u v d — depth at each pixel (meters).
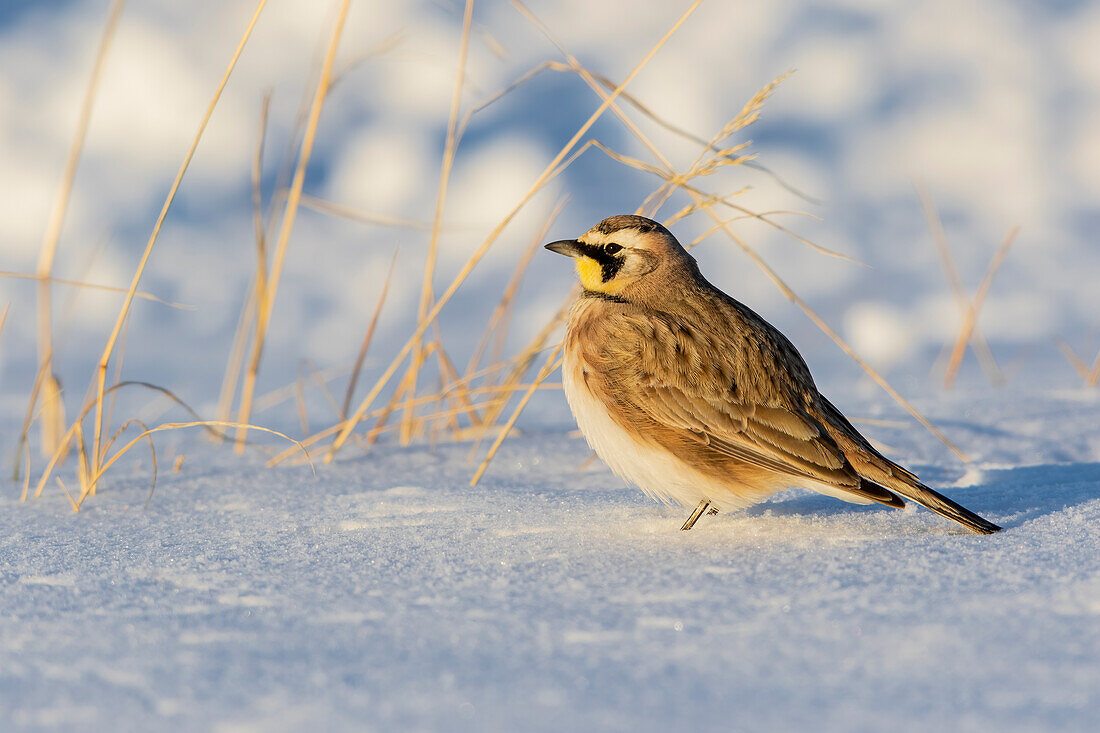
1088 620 5.04
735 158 9.49
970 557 6.22
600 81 10.66
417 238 26.03
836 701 4.30
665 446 7.90
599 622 5.29
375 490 9.44
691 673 4.61
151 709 4.33
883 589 5.64
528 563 6.54
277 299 23.72
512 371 12.20
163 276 23.95
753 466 7.75
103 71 27.50
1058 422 12.41
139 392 17.23
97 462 9.38
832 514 7.88
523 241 25.64
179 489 9.59
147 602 5.83
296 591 6.02
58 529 7.99
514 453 11.30
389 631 5.24
